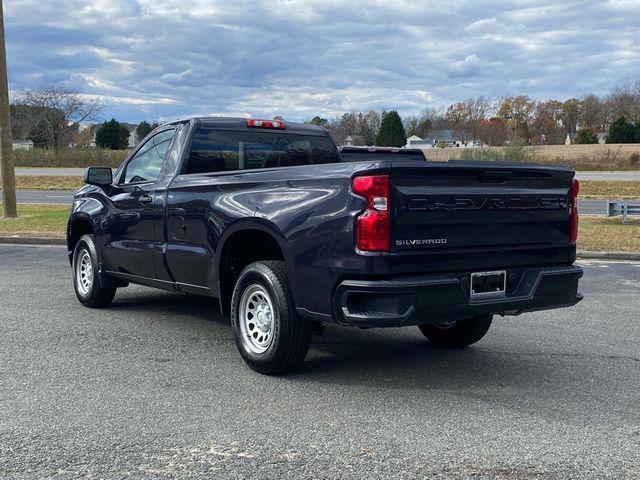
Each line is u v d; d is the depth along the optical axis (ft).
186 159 20.92
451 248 15.44
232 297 18.29
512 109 357.20
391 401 15.46
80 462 11.99
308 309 15.90
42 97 214.48
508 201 16.21
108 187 24.08
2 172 58.13
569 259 17.70
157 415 14.34
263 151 22.58
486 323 19.81
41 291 28.99
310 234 15.58
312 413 14.60
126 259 22.99
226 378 17.06
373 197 14.53
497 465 12.01
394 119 216.95
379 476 11.52
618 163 154.71
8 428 13.55
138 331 21.98
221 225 18.21
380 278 14.67
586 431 13.74
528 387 16.70
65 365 18.03
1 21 56.49
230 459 12.16
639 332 22.86
